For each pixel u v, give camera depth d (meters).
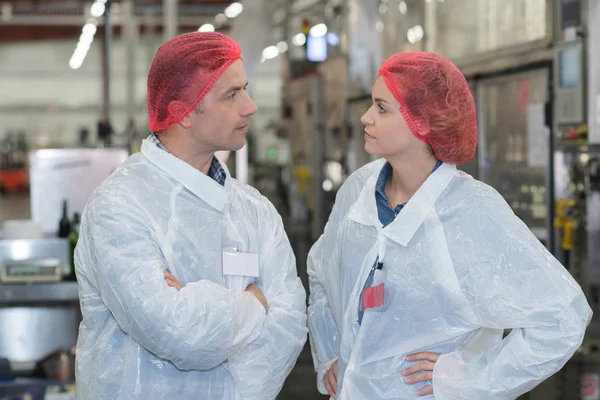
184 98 2.42
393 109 2.43
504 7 6.38
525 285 2.36
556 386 5.49
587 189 5.66
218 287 2.34
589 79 5.57
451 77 2.43
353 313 2.54
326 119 12.08
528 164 6.12
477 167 6.83
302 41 13.73
